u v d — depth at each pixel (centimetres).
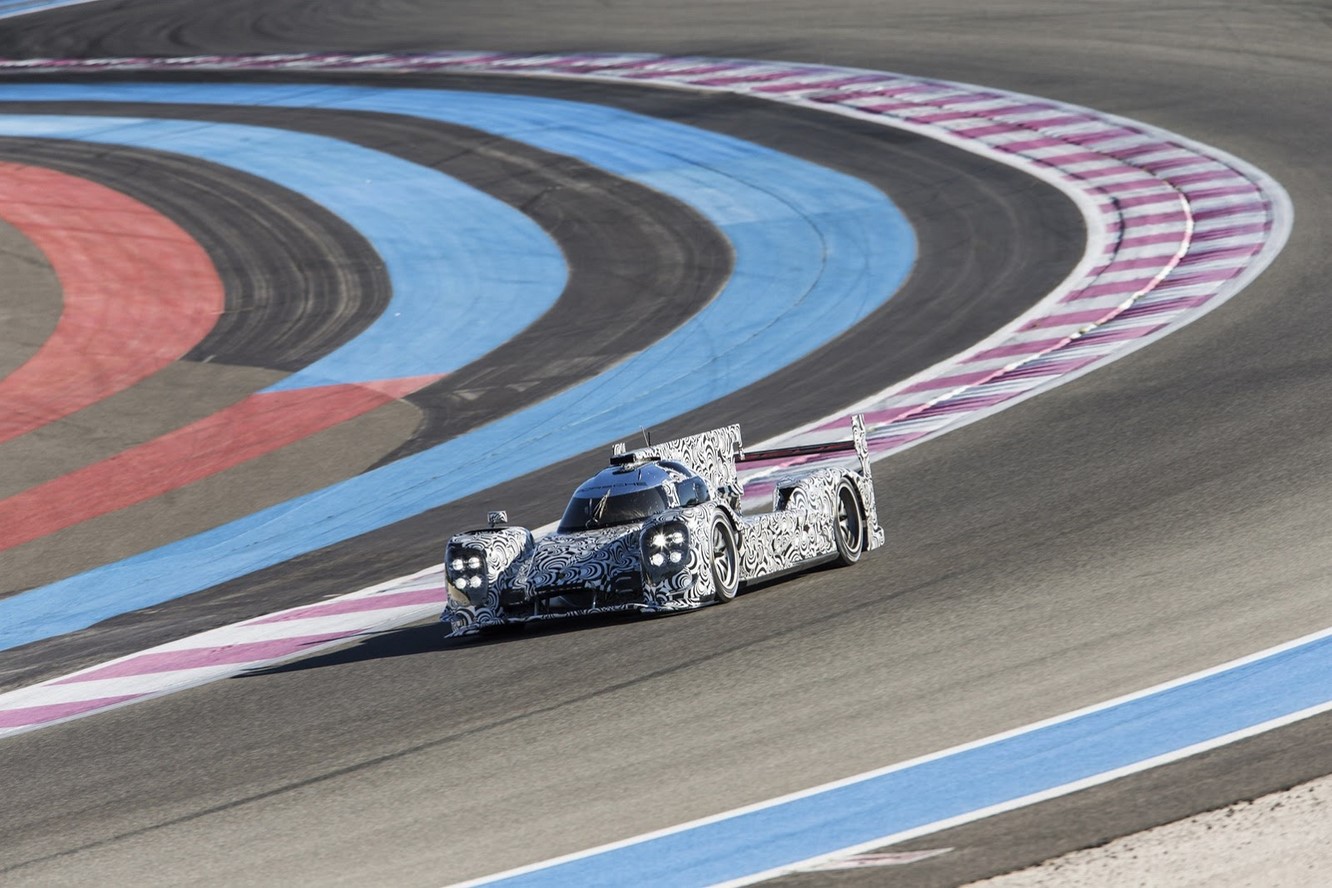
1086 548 3919
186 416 7756
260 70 15950
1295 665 2769
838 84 12988
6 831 3000
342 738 3259
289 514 6272
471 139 12775
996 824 2253
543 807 2606
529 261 9956
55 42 18088
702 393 7200
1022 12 14725
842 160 11112
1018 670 2994
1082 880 2033
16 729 3941
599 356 8056
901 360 7181
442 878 2347
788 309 8431
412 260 10206
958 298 8112
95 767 3403
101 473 7062
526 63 14962
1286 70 11906
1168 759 2412
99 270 10375
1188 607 3256
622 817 2498
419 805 2723
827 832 2309
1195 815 2188
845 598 3775
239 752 3300
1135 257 8269
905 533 4472
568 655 3622
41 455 7344
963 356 7038
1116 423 5347
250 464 6981
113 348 8900
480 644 3944
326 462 6906
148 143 13612
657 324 8488
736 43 14762
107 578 5778
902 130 11600
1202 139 10450
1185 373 5916
